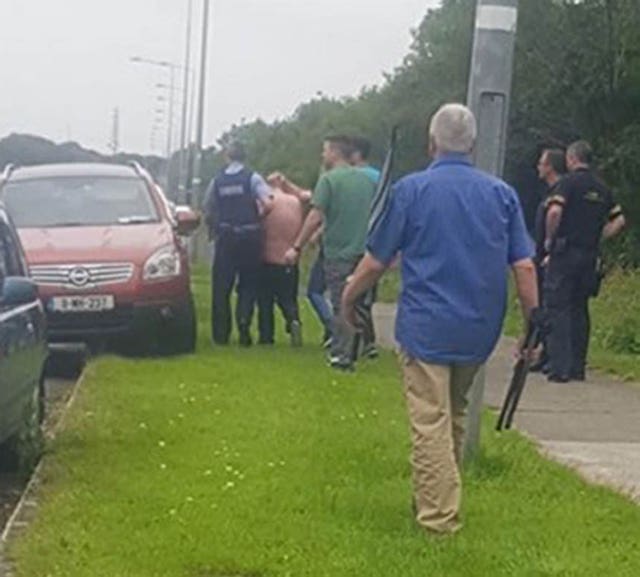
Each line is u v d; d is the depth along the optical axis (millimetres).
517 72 35500
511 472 9812
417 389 8250
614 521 8562
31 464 10234
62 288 16297
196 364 15648
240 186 17359
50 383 15461
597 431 12219
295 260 15977
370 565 7535
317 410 12422
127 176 18250
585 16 35312
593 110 35094
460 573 7438
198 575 7441
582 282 15297
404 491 9109
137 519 8406
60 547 7836
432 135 8414
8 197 17641
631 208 32594
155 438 10984
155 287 16484
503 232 8273
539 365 15820
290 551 7762
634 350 18938
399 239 8250
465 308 8164
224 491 9094
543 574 7430
